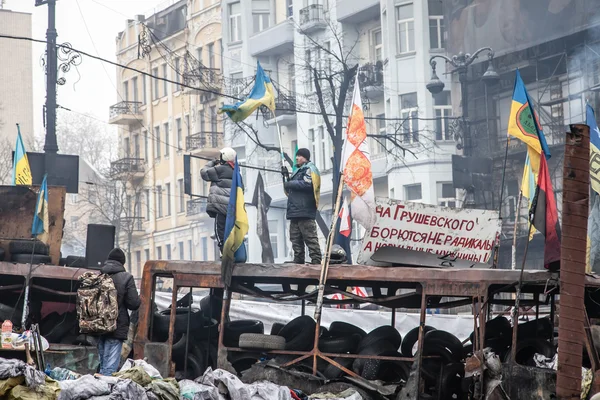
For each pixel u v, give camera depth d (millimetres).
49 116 31031
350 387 15219
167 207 83062
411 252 15945
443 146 56219
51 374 14156
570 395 12938
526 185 18938
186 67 73812
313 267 15680
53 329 19078
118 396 12914
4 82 117312
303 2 66125
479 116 52969
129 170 85250
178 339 17547
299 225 16906
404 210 15930
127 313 16562
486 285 14898
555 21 49125
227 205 16875
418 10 57312
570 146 13125
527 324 16562
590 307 16547
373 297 15695
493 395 14297
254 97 18406
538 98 50656
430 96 56750
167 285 63781
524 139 17172
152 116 84875
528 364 16328
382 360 16203
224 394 14219
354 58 61844
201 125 77875
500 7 51688
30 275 17656
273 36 68688
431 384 16344
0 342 14609
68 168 29188
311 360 16406
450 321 25125
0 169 85812
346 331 16859
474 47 53281
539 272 14750
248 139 69750
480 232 15977
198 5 78375
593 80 48469
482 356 14469
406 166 53875
